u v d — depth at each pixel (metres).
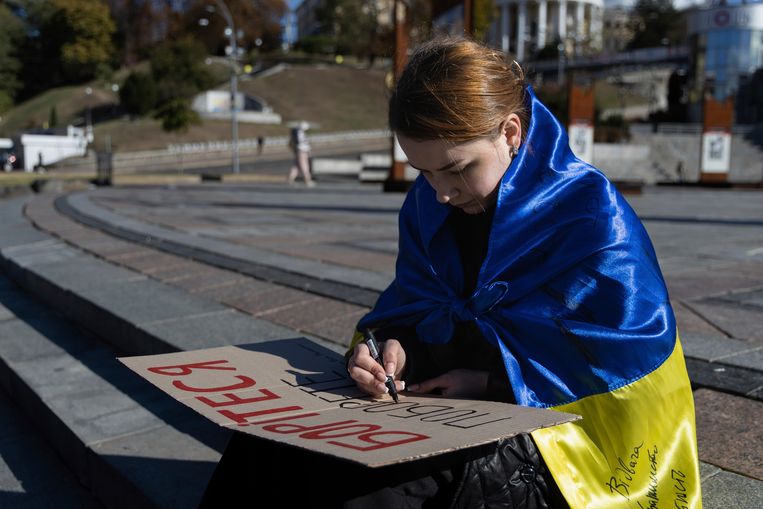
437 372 1.63
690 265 5.50
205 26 90.31
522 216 1.44
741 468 1.91
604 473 1.36
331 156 48.16
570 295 1.40
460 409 1.36
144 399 3.14
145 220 8.99
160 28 92.06
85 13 82.56
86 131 58.72
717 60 51.19
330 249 6.25
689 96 53.22
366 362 1.50
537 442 1.35
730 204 15.83
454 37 1.48
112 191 17.84
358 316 3.66
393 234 7.79
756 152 41.47
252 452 1.45
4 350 3.96
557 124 1.51
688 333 3.18
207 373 1.54
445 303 1.60
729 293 4.24
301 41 96.00
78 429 2.79
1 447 3.07
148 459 2.49
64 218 9.17
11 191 16.05
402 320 1.68
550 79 67.00
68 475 2.80
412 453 1.09
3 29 84.56
